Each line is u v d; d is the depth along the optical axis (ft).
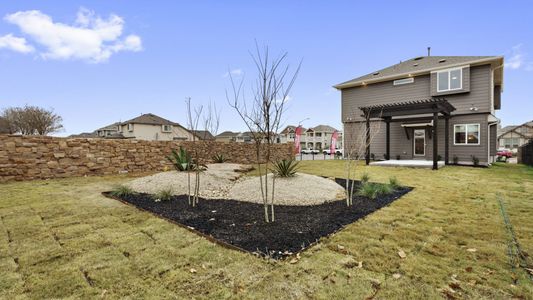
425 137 49.55
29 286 6.76
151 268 7.75
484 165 42.27
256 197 17.31
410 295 6.45
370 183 21.71
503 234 10.59
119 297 6.36
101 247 9.24
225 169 31.27
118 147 32.30
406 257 8.52
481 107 42.70
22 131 98.32
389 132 48.91
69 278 7.16
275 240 9.79
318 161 54.75
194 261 8.20
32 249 9.04
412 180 26.32
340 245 9.44
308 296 6.40
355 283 6.98
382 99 53.52
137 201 16.46
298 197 16.85
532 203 16.06
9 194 18.60
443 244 9.59
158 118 122.83
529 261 8.24
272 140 14.53
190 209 14.60
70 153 28.53
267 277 7.25
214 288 6.75
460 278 7.25
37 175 26.35
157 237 10.22
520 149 55.67
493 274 7.47
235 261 8.18
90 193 19.06
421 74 48.44
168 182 21.79
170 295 6.46
